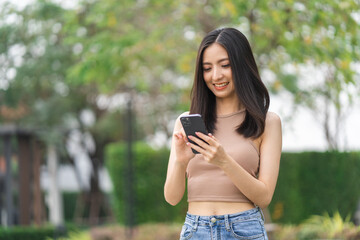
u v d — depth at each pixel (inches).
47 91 644.1
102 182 791.7
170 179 96.3
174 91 544.4
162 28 361.7
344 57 272.1
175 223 383.9
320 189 412.5
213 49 95.1
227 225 91.2
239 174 86.7
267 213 366.6
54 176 567.8
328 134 453.1
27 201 467.8
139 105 607.5
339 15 249.3
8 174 454.3
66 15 365.4
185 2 341.1
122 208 390.3
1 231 430.6
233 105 98.3
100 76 364.5
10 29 506.9
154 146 404.8
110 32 380.2
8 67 547.5
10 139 457.1
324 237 297.9
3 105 583.8
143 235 321.7
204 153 86.0
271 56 327.6
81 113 701.9
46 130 498.9
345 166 415.2
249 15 297.0
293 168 410.9
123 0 344.8
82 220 718.5
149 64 406.0
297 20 280.5
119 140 697.0
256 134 94.2
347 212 414.6
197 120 85.2
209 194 93.0
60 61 548.4
